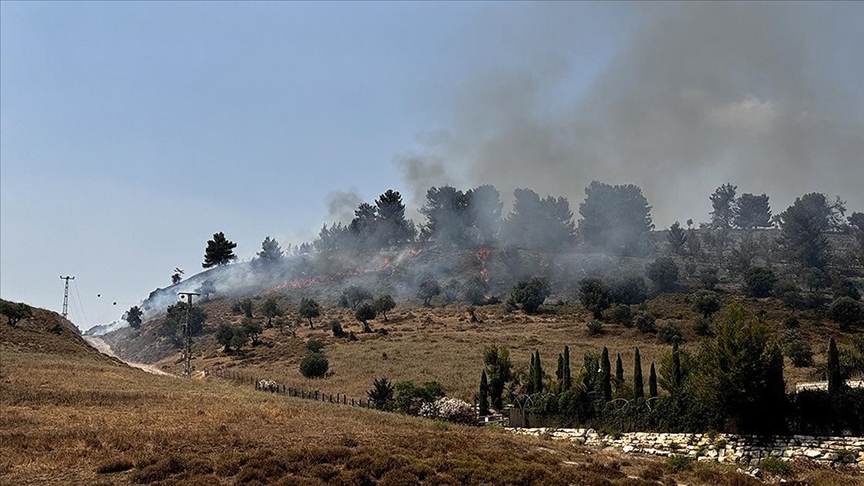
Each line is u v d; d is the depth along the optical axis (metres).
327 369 81.56
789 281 123.88
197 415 37.66
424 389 54.00
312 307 129.62
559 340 97.00
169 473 23.70
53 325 98.38
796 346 72.50
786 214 159.12
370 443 29.83
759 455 32.72
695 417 36.34
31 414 36.84
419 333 109.19
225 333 112.88
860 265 150.75
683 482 28.00
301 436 31.34
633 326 104.94
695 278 141.25
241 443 28.64
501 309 128.00
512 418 45.84
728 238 188.25
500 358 58.31
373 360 86.62
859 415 32.34
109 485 22.17
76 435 29.70
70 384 50.81
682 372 44.28
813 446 31.94
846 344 85.62
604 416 40.69
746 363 34.22
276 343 111.19
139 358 132.25
